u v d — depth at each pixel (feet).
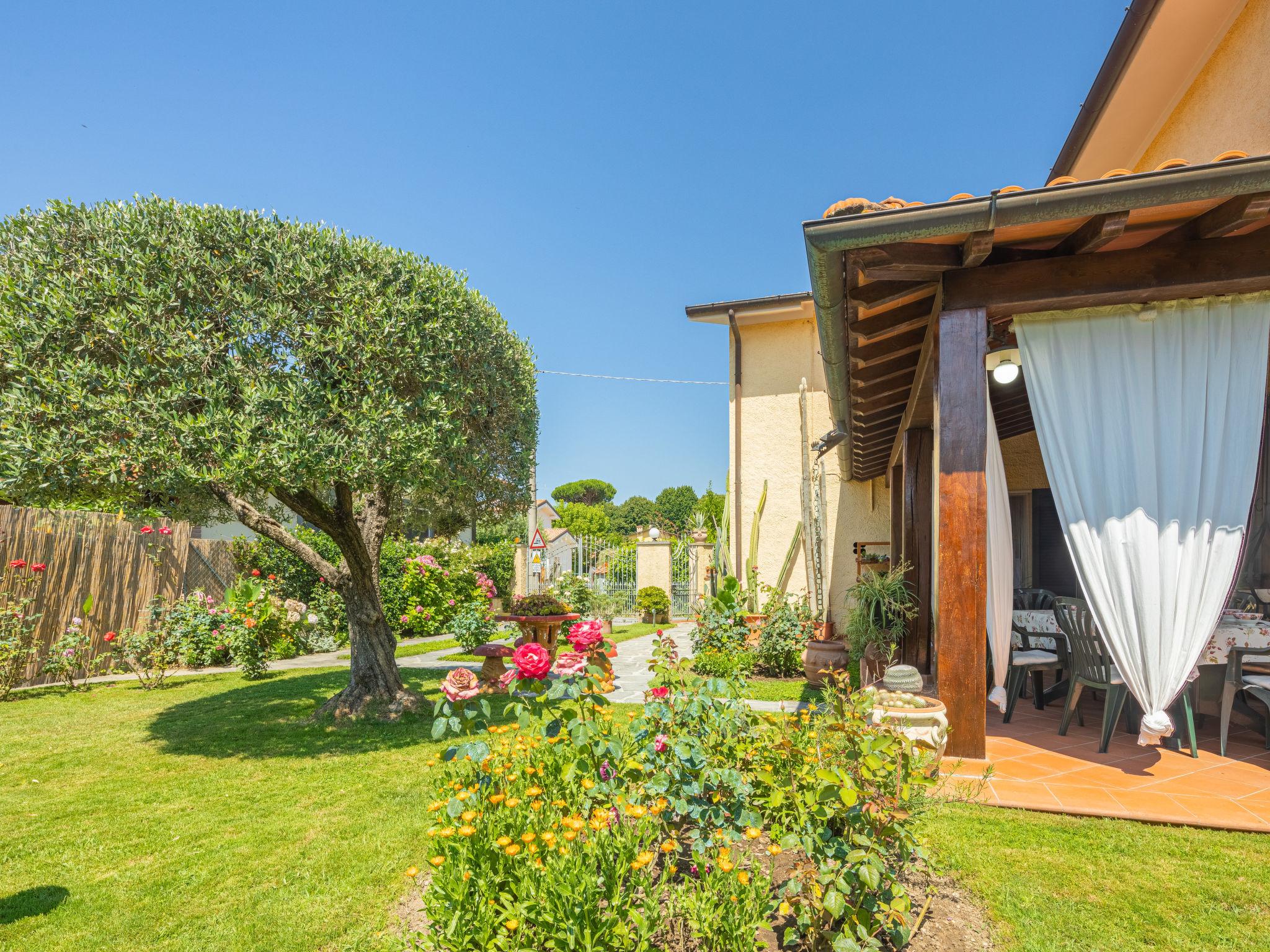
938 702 12.27
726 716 9.85
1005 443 31.40
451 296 18.31
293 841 11.62
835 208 11.68
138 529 30.94
